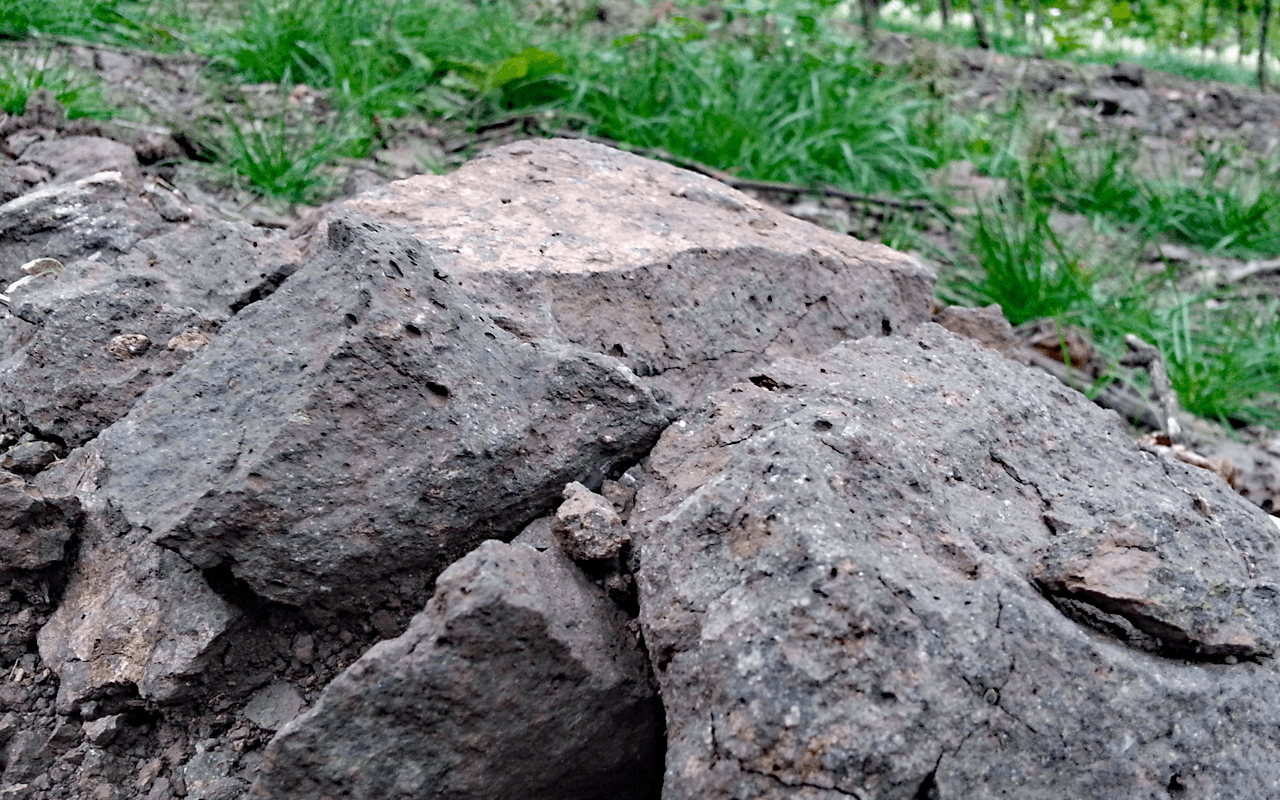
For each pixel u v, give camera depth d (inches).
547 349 38.2
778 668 30.9
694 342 42.5
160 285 42.2
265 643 36.7
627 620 35.3
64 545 37.0
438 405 35.7
